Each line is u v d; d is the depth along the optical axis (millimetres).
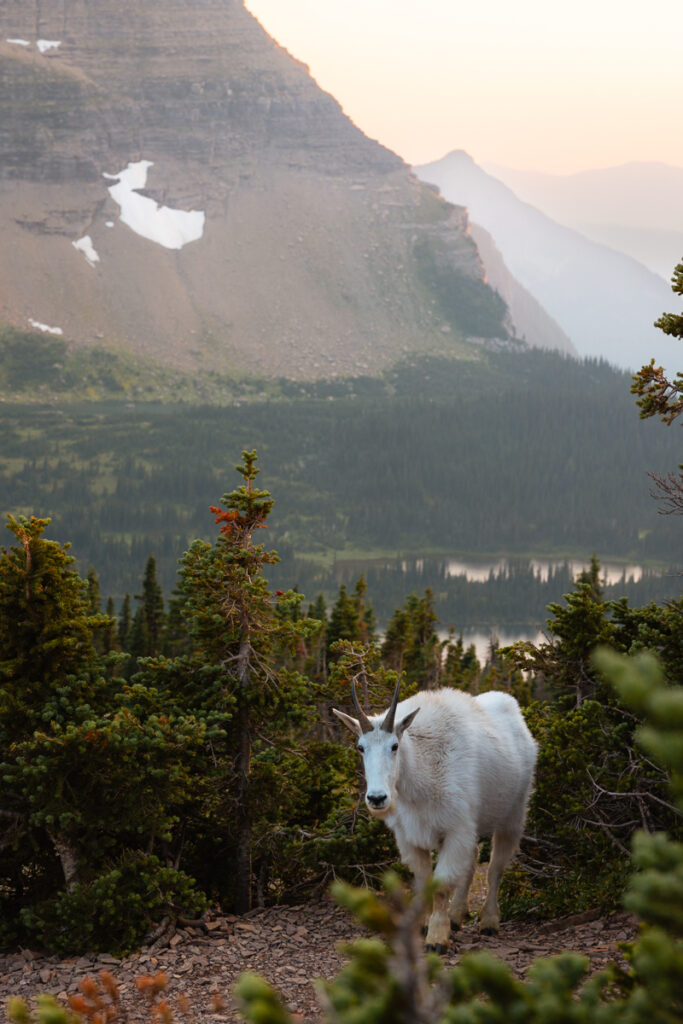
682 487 9289
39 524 9383
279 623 10289
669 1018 2008
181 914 8914
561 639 11859
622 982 2305
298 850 10242
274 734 10539
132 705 9953
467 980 2088
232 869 10688
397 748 6883
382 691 11664
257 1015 1807
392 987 1854
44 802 8773
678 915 1970
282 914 9602
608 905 8320
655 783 9125
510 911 9594
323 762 11117
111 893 8414
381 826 10297
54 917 8539
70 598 9617
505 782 8180
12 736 9242
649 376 9148
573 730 9906
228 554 9938
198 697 10000
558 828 9930
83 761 8914
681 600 10156
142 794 9078
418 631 37562
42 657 9344
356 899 1830
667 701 1493
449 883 7332
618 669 1562
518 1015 2061
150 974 7703
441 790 7402
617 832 9656
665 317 9375
